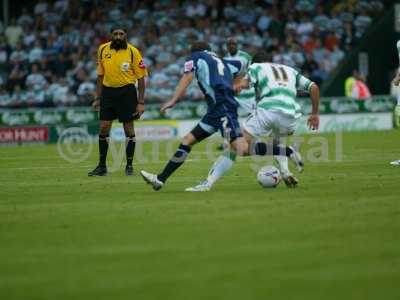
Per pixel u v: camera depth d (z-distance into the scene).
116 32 52.41
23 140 88.62
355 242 30.39
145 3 111.00
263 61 44.22
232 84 42.00
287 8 109.38
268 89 43.19
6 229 34.25
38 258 29.20
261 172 44.66
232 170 54.34
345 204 38.41
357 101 96.88
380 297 23.95
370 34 107.38
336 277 25.94
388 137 83.19
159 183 43.16
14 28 106.94
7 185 48.94
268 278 25.92
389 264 27.34
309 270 26.77
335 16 109.31
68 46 103.25
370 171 52.56
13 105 98.50
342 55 106.06
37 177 53.03
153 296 24.38
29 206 40.16
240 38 103.62
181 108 93.31
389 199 39.75
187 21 107.25
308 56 103.06
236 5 110.31
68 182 49.84
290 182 44.25
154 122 91.25
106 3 110.00
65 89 98.00
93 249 30.25
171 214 36.69
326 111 95.88
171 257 28.77
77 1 110.12
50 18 108.88
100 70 53.06
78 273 27.12
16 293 25.17
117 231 33.28
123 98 52.72
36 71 100.06
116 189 45.88
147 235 32.34
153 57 101.62
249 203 39.22
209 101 41.94
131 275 26.69
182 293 24.58
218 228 33.31
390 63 108.06
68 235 32.78
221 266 27.45
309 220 34.53
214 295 24.30
